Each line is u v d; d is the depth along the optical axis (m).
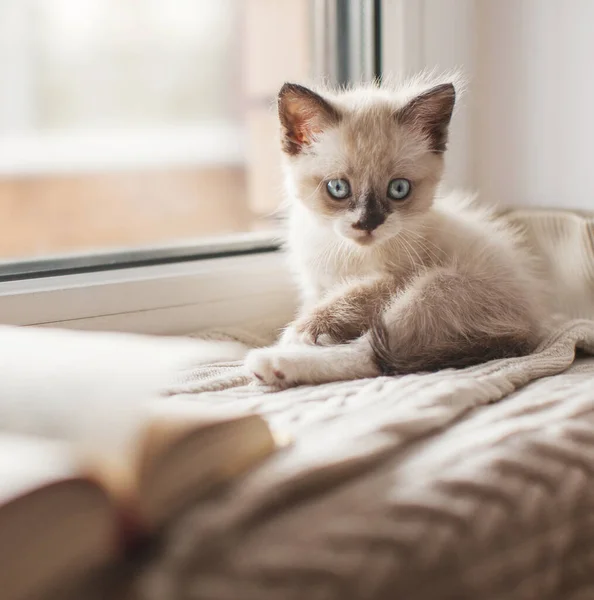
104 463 0.41
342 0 0.71
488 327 0.57
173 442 0.42
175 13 1.36
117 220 1.34
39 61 1.38
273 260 0.67
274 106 0.71
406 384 0.51
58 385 0.46
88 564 0.38
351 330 0.58
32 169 1.38
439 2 0.69
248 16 1.21
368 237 0.58
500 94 0.70
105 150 1.41
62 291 0.60
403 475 0.44
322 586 0.38
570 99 0.66
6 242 1.26
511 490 0.45
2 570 0.35
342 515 0.42
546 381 0.53
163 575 0.37
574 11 0.65
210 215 1.31
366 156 0.59
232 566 0.38
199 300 0.65
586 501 0.46
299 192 0.61
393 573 0.40
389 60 0.69
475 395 0.50
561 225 0.66
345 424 0.47
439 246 0.60
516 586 0.44
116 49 1.39
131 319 0.62
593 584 0.46
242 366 0.56
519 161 0.69
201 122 1.36
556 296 0.65
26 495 0.37
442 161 0.61
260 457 0.45
